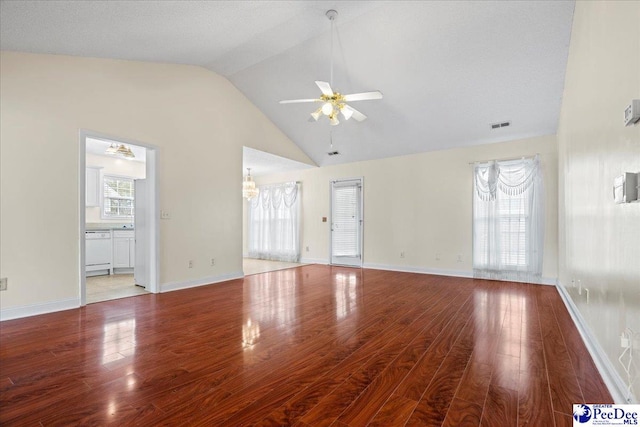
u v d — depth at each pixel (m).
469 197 5.47
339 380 1.92
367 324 2.98
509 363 2.15
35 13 2.45
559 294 4.16
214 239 5.03
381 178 6.48
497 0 3.06
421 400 1.70
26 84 3.15
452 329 2.83
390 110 5.02
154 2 2.60
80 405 1.65
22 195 3.12
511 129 4.86
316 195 7.41
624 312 1.61
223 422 1.51
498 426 1.47
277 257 7.98
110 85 3.79
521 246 4.93
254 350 2.38
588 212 2.47
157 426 1.48
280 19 3.34
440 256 5.74
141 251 4.62
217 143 5.09
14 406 1.63
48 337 2.62
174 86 4.50
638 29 1.40
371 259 6.58
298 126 6.07
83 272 3.55
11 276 3.06
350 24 3.57
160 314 3.29
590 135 2.38
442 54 3.81
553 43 3.36
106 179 6.63
